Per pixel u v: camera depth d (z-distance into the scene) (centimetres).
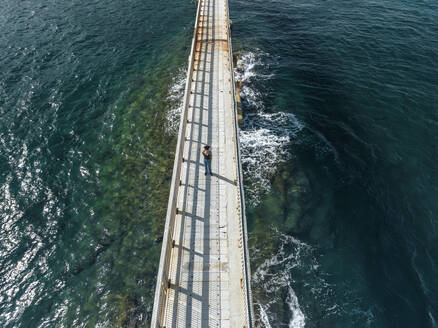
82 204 1738
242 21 3469
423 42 2912
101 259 1503
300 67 2722
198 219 1355
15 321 1313
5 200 1745
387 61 2708
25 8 3647
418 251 1480
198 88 2119
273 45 3039
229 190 1475
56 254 1530
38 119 2239
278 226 1589
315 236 1550
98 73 2698
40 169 1911
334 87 2480
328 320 1269
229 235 1302
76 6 3709
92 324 1290
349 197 1714
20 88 2498
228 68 2311
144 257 1500
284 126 2166
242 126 2177
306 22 3397
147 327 1271
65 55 2892
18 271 1470
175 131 2172
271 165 1897
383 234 1548
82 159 1975
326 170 1861
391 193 1725
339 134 2089
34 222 1658
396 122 2145
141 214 1677
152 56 2945
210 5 3328
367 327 1245
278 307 1307
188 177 1532
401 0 3747
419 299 1318
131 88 2556
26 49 2941
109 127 2202
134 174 1886
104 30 3284
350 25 3262
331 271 1418
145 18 3528
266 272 1417
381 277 1393
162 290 1050
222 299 1111
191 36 3262
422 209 1644
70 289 1405
